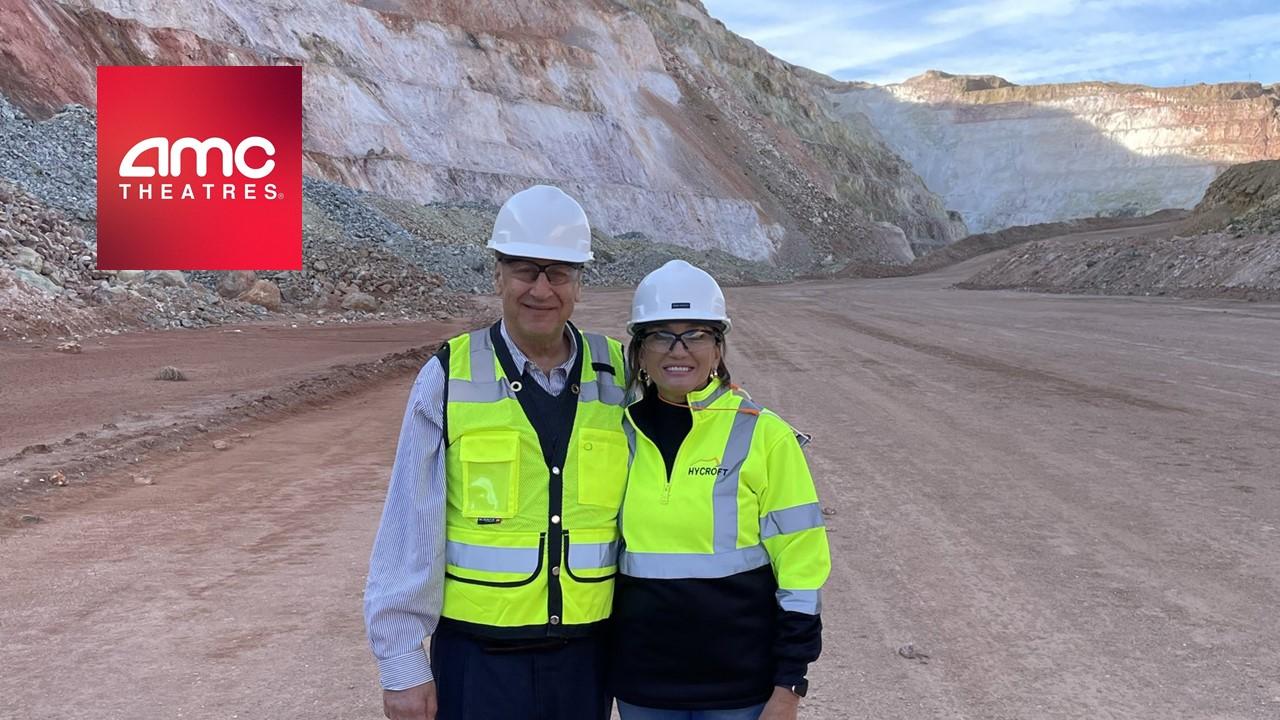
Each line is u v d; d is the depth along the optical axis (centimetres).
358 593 462
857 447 826
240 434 897
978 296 3762
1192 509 605
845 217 9206
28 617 426
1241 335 1784
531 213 205
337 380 1230
